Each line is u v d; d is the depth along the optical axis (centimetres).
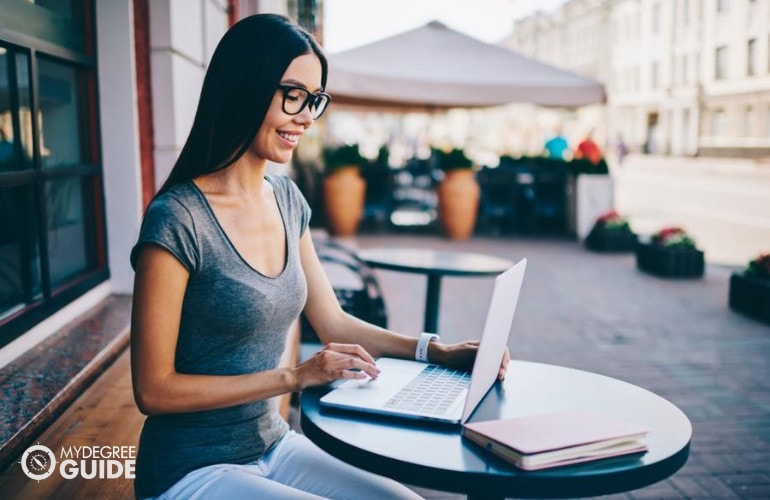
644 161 4072
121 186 369
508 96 1066
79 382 250
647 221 1423
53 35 310
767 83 3281
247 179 175
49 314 294
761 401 443
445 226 1193
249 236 172
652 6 4391
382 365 202
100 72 364
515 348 566
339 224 1185
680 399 447
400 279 873
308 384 169
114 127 367
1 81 262
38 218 290
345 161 1166
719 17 3644
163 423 166
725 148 3638
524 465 139
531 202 1277
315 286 209
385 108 1402
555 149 1284
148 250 158
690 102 3938
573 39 5684
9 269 267
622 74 4891
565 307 710
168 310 158
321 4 1009
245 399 164
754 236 1190
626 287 806
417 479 142
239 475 163
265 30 166
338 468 178
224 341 168
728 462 355
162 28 376
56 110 320
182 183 168
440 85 1038
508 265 439
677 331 618
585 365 521
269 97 165
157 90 380
